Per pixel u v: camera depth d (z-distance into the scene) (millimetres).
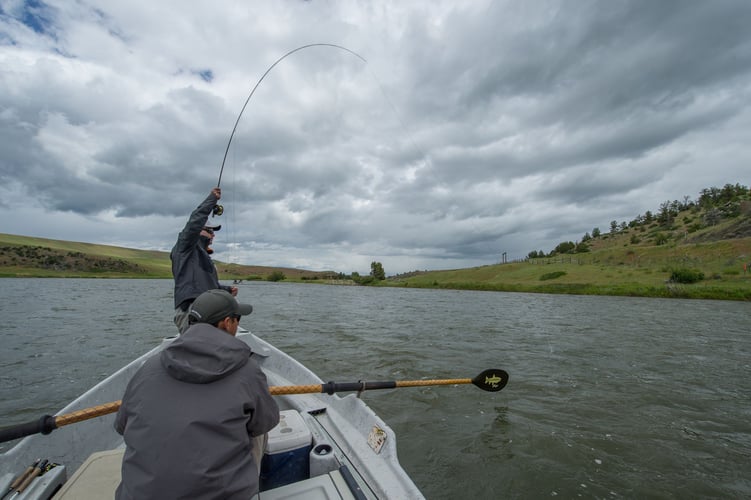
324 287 78438
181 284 4051
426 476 4629
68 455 3293
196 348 1832
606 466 4883
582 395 7379
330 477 2521
